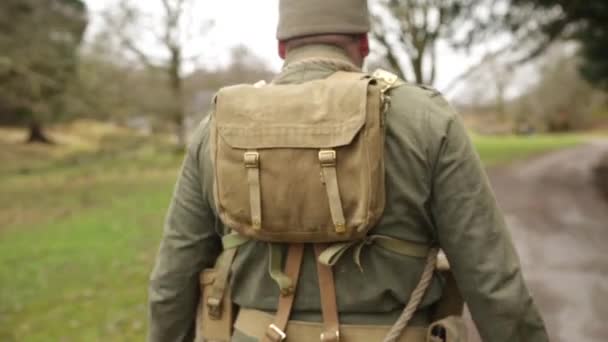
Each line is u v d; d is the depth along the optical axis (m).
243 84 1.65
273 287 1.59
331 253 1.50
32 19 19.69
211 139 1.58
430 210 1.54
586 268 7.50
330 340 1.53
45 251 9.88
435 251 1.58
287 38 1.68
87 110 24.78
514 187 17.59
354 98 1.47
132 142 33.88
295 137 1.47
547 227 10.71
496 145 42.28
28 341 5.55
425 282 1.56
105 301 6.78
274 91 1.55
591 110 68.75
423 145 1.50
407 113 1.52
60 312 6.43
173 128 33.94
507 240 1.52
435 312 1.64
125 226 12.15
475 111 71.62
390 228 1.52
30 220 13.66
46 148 36.12
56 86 21.33
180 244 1.70
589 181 18.91
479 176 1.52
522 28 17.58
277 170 1.47
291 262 1.55
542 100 68.31
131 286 7.40
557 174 21.31
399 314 1.57
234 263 1.64
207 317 1.70
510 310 1.48
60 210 15.21
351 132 1.44
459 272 1.52
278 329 1.57
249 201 1.50
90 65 24.83
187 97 32.19
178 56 30.97
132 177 23.92
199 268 1.72
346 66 1.66
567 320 5.50
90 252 9.63
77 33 23.09
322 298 1.54
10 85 19.27
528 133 68.00
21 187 20.97
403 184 1.51
